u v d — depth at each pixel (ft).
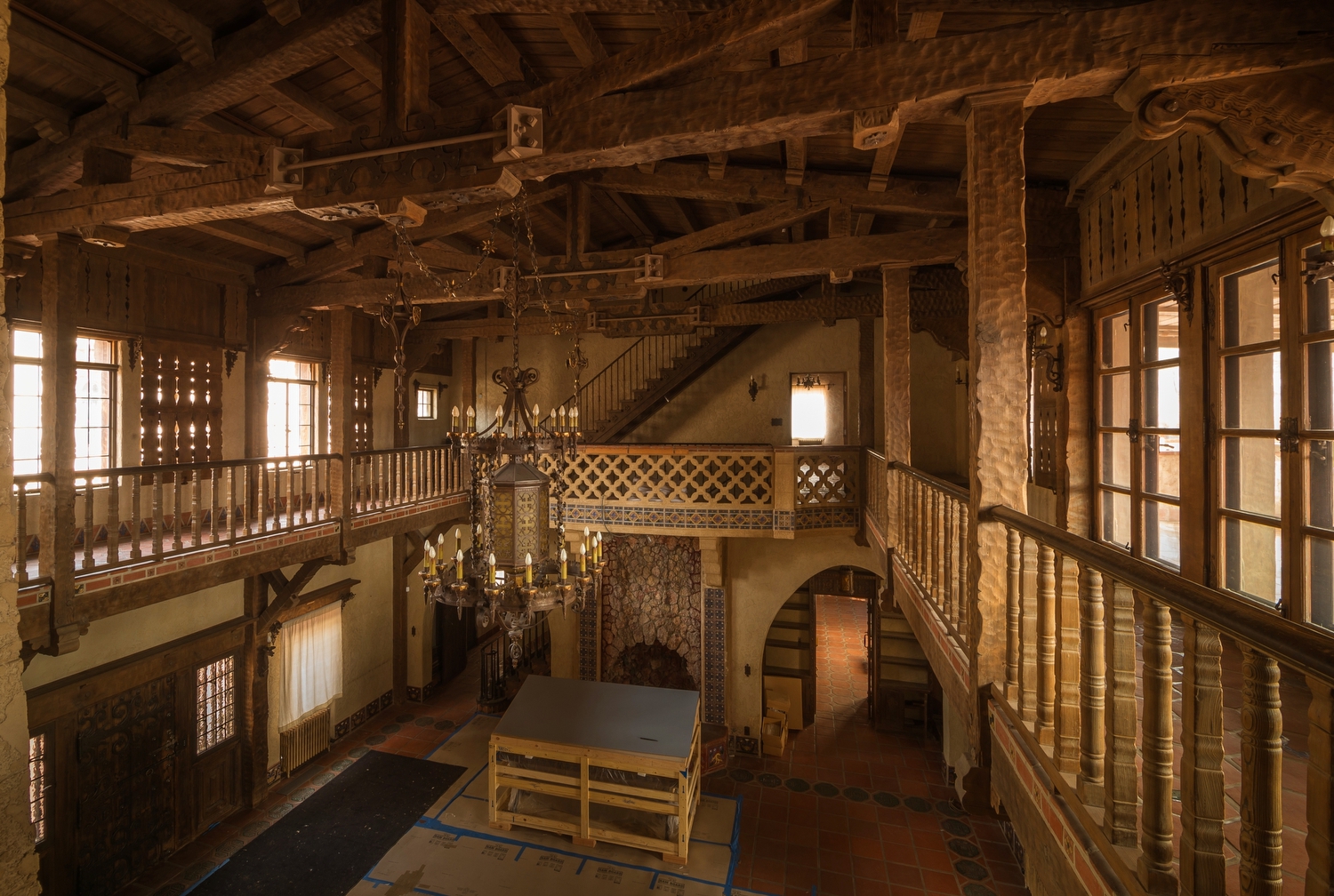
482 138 11.51
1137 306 16.33
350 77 18.92
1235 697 11.25
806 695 39.09
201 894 23.94
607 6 12.03
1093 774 7.09
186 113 16.48
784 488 31.83
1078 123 15.38
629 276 22.82
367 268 27.35
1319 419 10.73
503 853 25.39
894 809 30.35
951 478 34.81
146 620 25.70
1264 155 8.89
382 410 39.27
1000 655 10.18
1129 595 6.66
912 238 20.43
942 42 9.78
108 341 24.94
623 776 26.00
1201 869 5.43
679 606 37.73
